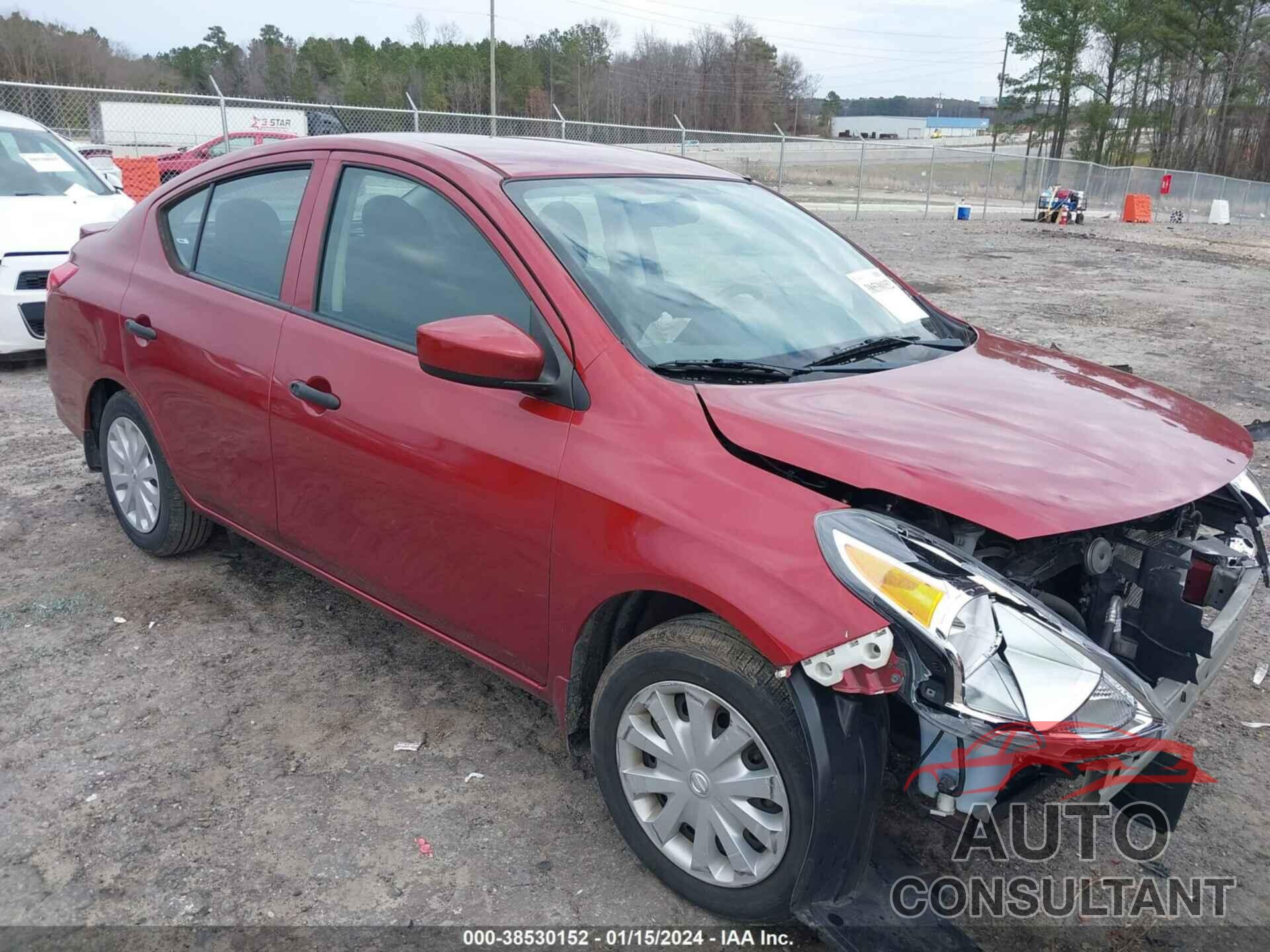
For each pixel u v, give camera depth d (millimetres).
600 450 2402
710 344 2674
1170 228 29719
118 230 4125
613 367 2473
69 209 7664
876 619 1970
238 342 3344
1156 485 2232
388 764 2957
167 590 4004
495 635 2764
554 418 2510
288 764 2938
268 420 3238
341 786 2848
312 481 3152
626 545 2289
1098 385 2887
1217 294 13688
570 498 2418
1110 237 24172
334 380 3006
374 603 3203
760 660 2131
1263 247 23766
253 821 2689
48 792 2779
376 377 2904
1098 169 35281
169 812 2713
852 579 2002
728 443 2289
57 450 5699
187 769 2900
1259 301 13141
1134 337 10102
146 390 3783
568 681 2572
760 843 2246
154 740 3035
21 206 7484
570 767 2967
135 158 14977
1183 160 64188
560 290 2588
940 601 1952
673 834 2402
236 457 3451
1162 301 12781
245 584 4090
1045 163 35094
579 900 2443
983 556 2316
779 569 2064
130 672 3418
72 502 4902
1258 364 8883
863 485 2105
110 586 4023
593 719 2502
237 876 2488
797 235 3449
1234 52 61344
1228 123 62750
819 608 2002
